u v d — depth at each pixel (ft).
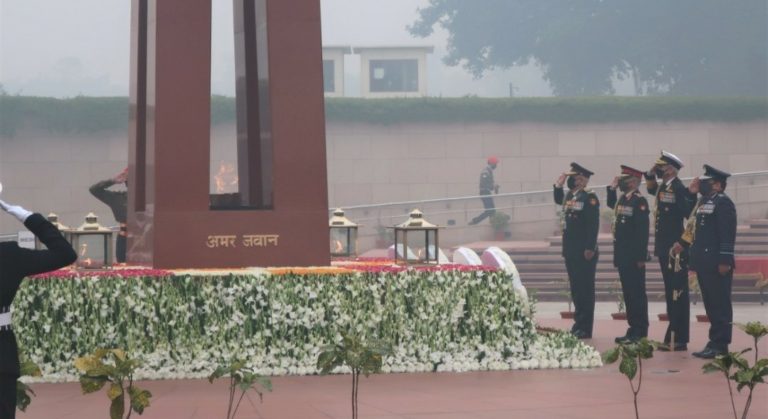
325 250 75.82
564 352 69.82
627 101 252.62
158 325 64.03
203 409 51.65
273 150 75.87
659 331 101.35
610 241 182.70
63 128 241.35
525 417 49.52
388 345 41.68
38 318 63.05
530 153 251.60
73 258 35.70
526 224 240.32
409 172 249.75
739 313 136.15
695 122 253.85
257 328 65.05
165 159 73.82
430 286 67.92
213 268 73.61
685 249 81.87
